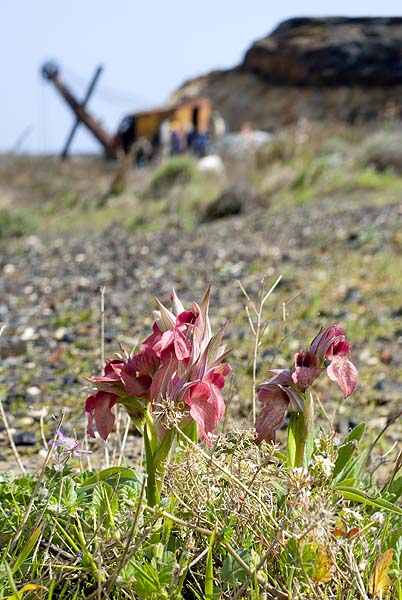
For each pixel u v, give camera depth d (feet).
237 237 57.06
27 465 15.96
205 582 8.58
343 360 9.95
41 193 141.69
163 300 37.96
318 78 249.14
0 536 9.51
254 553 8.50
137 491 9.98
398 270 39.81
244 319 31.71
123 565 8.23
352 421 19.12
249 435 9.62
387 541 9.35
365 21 257.55
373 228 50.96
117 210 93.15
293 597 8.25
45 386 23.52
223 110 258.57
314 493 9.46
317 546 8.32
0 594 8.23
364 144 90.38
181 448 9.67
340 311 32.37
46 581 8.98
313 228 55.21
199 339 9.37
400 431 18.35
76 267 52.65
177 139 165.89
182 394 9.25
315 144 96.02
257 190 78.89
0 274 52.49
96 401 9.68
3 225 78.59
